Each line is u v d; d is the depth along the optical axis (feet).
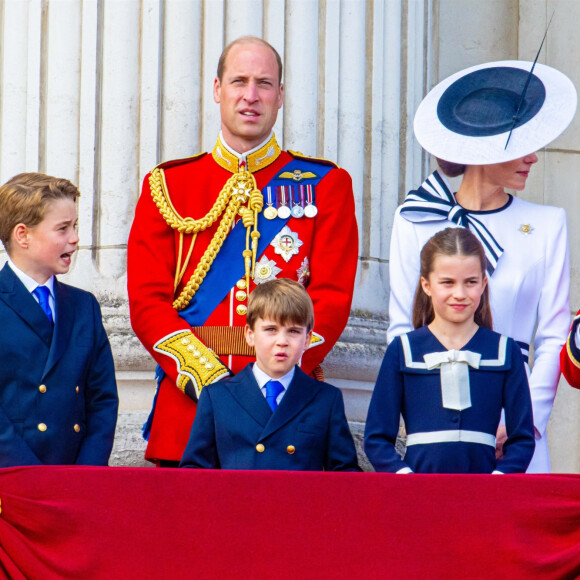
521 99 60.44
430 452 51.62
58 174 73.20
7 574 42.83
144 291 58.90
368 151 76.59
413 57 80.59
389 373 53.01
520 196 87.45
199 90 72.95
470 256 52.85
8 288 52.90
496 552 43.39
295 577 43.04
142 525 43.11
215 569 42.96
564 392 84.84
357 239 61.57
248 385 52.65
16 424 51.34
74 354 52.95
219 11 73.36
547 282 59.31
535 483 43.91
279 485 43.55
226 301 59.16
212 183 61.52
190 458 51.88
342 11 76.33
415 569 43.27
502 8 89.86
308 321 52.70
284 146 73.77
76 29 74.33
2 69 76.59
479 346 53.01
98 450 52.90
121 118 72.84
